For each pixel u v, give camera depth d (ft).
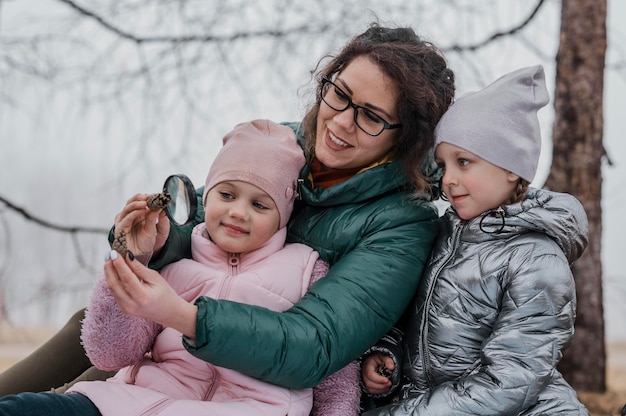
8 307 15.15
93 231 15.06
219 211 6.19
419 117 6.64
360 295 6.01
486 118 6.22
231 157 6.29
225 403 5.61
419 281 6.50
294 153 6.52
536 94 6.43
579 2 12.99
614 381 14.35
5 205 14.56
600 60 12.95
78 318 7.69
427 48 6.87
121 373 6.22
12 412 5.08
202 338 5.25
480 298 6.17
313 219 6.86
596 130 12.94
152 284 5.15
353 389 6.37
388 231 6.50
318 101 7.07
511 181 6.30
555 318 5.92
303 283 6.33
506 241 6.22
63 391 7.10
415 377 6.44
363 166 6.87
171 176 5.66
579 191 12.92
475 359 6.19
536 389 5.82
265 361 5.44
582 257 13.05
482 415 5.80
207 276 6.12
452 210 6.82
